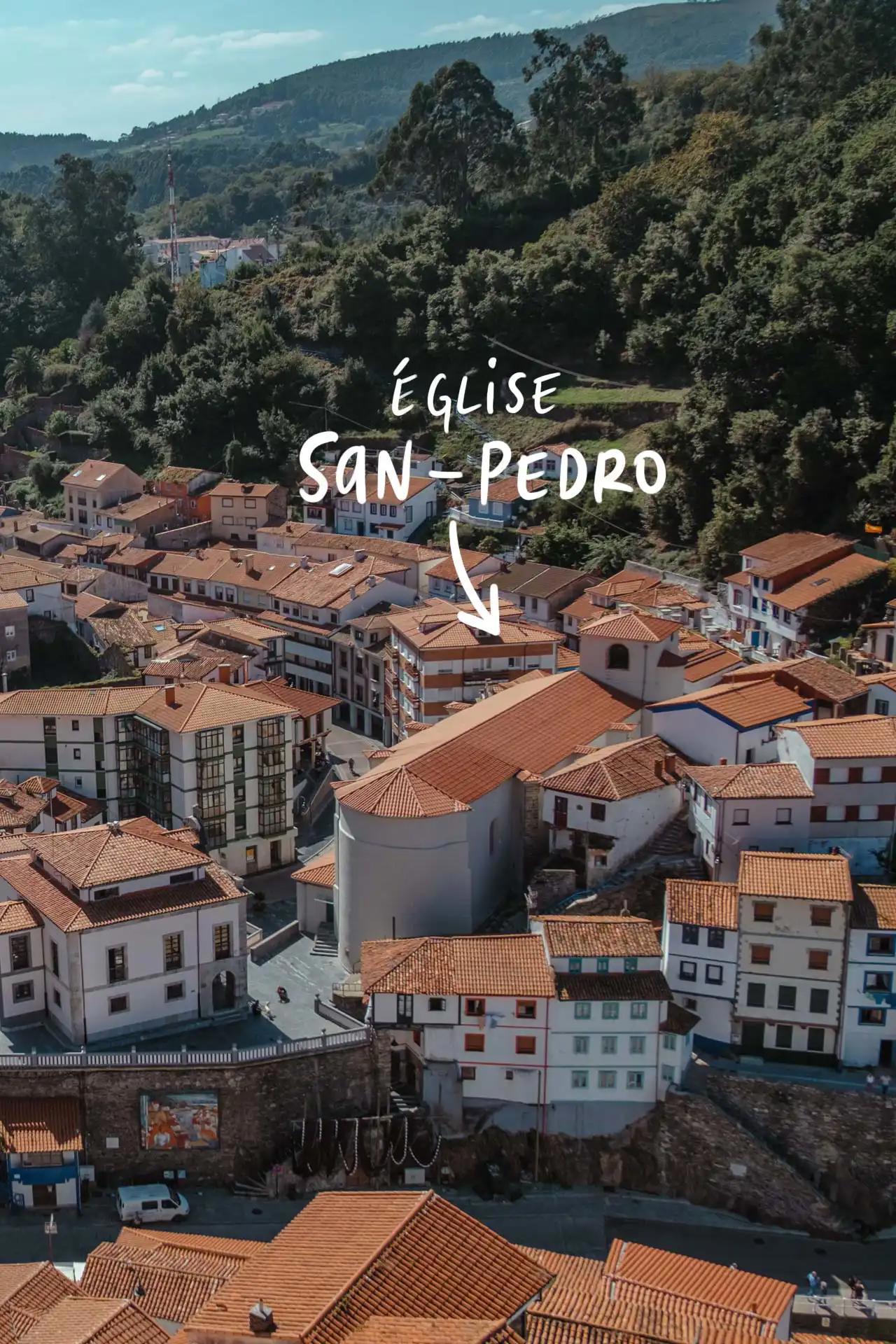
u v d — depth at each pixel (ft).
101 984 290.76
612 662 375.25
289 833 399.03
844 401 518.37
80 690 408.26
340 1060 286.25
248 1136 283.18
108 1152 281.33
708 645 419.74
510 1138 283.38
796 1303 246.27
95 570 611.47
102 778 400.06
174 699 391.86
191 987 301.63
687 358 650.43
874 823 310.45
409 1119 282.97
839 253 559.38
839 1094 275.18
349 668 510.17
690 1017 279.90
